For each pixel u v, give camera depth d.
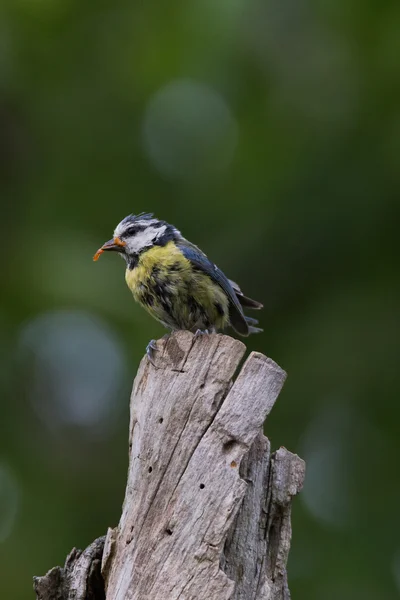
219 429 5.87
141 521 5.84
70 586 6.29
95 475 13.96
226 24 15.97
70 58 16.62
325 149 14.74
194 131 16.33
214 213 15.26
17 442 13.98
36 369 14.29
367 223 14.15
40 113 16.59
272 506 6.02
